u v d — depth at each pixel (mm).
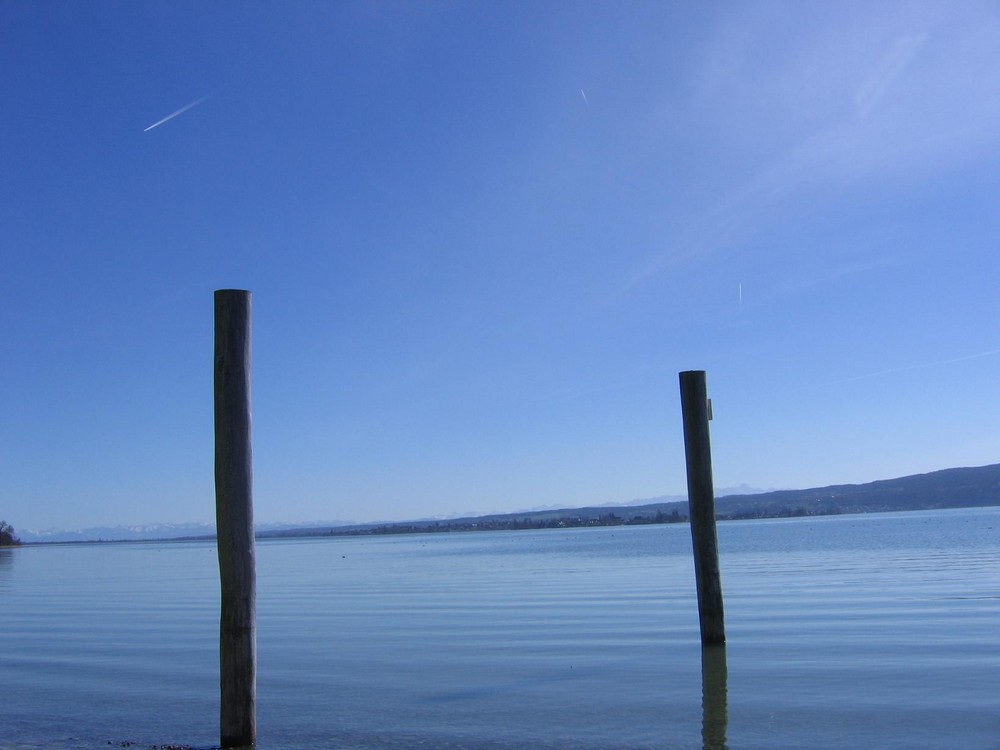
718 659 14844
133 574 54656
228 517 9758
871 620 19000
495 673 14477
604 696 12445
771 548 62938
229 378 9719
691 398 14516
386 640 18656
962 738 9727
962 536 69875
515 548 95625
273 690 13398
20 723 11742
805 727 10391
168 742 10625
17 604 30609
